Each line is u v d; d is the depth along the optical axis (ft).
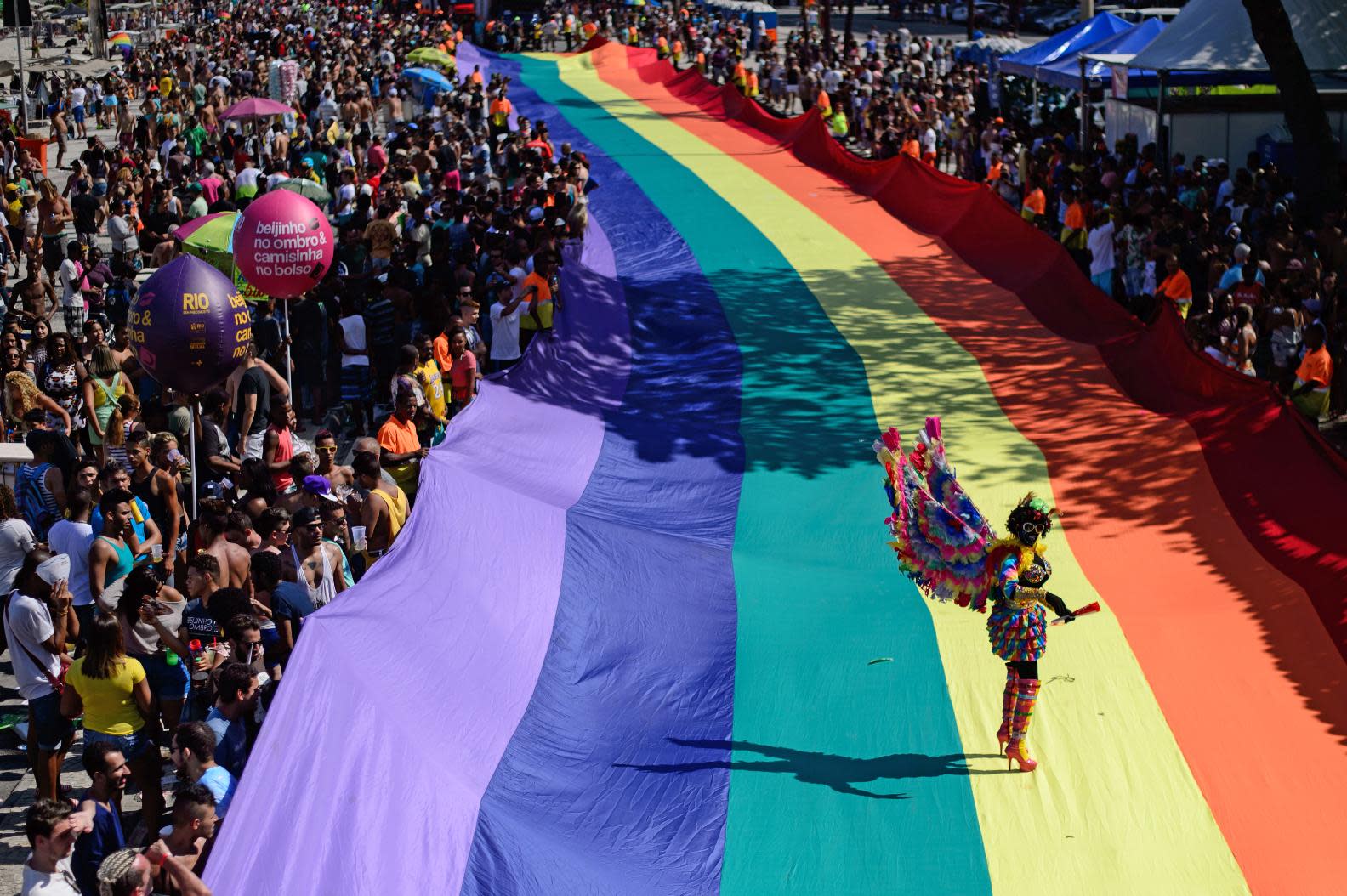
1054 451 51.88
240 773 29.66
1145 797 31.60
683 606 40.19
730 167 106.42
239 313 41.65
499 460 47.32
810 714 35.04
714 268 78.13
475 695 32.22
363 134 108.78
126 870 22.34
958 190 83.35
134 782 33.22
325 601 36.70
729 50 173.68
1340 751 32.89
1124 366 59.26
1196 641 37.93
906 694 35.78
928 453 33.96
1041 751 33.24
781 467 51.90
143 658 33.45
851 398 58.49
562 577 39.29
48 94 156.97
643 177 103.45
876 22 270.46
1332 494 43.16
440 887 25.67
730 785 31.86
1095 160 93.40
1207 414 51.83
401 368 52.11
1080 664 36.96
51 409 51.83
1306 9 86.28
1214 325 58.70
